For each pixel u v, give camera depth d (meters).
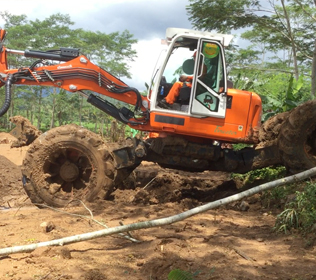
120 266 3.86
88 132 6.96
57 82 7.57
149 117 7.40
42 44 44.00
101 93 7.64
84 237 4.31
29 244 4.33
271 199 6.72
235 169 7.49
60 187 6.98
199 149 7.31
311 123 6.76
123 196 7.71
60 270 3.73
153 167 12.35
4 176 10.19
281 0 19.23
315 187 5.30
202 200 7.64
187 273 3.33
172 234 4.93
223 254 4.15
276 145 7.20
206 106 7.02
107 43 46.06
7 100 7.28
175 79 7.20
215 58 7.06
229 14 18.12
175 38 7.05
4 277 3.55
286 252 4.24
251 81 15.66
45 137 6.89
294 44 19.75
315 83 17.11
